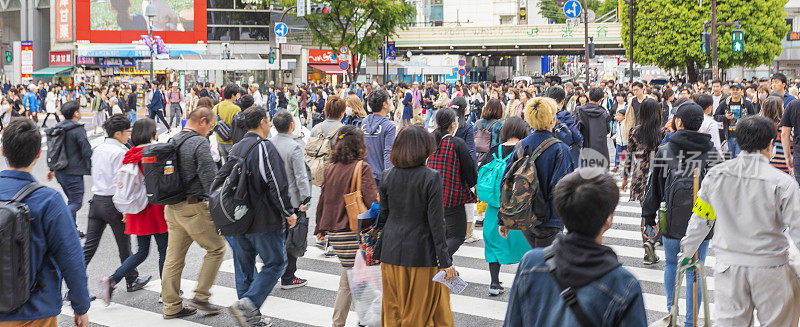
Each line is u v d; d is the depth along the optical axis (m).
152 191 5.71
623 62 59.56
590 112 9.16
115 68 53.53
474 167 6.46
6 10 59.06
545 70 106.44
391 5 45.38
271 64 36.81
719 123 11.43
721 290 4.09
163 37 52.84
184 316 6.07
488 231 6.55
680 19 41.28
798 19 52.72
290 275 6.94
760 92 12.59
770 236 3.90
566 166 5.51
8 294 3.41
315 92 30.56
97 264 7.79
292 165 5.77
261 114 5.45
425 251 4.59
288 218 5.55
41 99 37.38
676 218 5.09
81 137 8.30
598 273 2.46
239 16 54.31
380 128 7.40
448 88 34.38
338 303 5.53
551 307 2.56
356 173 5.48
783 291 3.90
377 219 4.90
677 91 21.73
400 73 50.53
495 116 9.02
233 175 5.35
